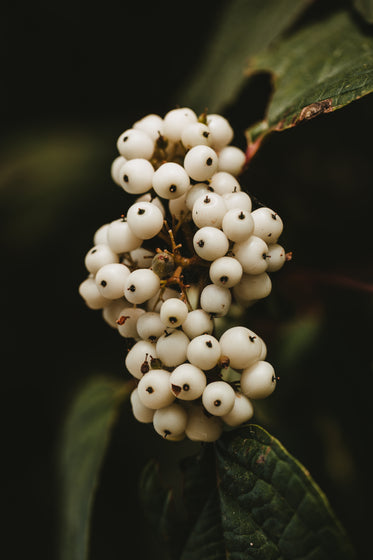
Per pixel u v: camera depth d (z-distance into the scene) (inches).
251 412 8.5
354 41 9.9
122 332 8.8
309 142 11.4
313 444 11.3
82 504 10.3
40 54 13.4
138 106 13.2
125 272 8.6
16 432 13.3
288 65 10.2
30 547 12.8
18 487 13.1
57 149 13.2
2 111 13.7
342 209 11.5
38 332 13.1
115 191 12.6
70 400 12.5
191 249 8.8
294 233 11.2
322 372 11.2
